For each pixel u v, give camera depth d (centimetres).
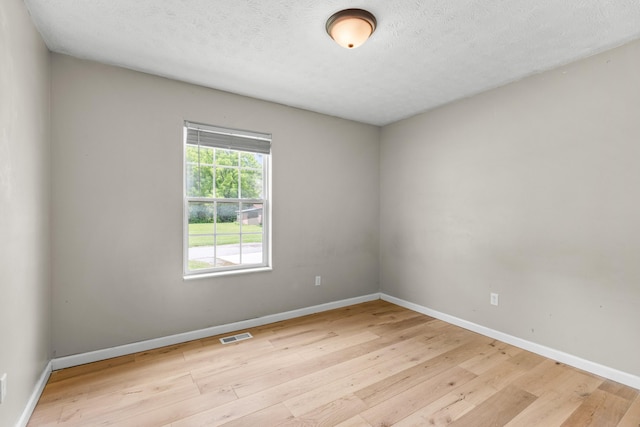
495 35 205
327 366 237
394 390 206
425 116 358
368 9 178
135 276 258
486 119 297
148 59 239
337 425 173
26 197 177
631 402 194
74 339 234
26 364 175
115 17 187
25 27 175
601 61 224
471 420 177
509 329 279
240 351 261
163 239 270
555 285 248
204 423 173
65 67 230
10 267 153
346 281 389
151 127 264
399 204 391
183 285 279
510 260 278
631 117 210
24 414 170
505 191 282
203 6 177
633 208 210
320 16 186
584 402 194
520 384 213
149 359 246
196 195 294
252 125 316
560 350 245
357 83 282
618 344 216
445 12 181
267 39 212
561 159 245
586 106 232
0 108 141
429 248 353
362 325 323
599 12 180
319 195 364
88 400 193
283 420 176
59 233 228
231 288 305
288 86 289
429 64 246
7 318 150
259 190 333
